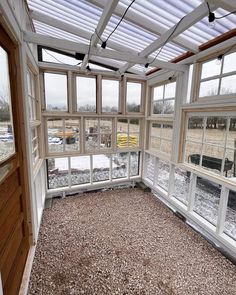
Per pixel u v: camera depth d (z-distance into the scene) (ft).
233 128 6.77
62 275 5.92
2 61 4.49
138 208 10.43
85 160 12.17
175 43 7.26
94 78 11.10
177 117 9.43
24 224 6.06
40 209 8.97
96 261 6.54
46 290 5.40
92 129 11.79
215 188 8.25
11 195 4.79
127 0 5.38
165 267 6.34
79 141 11.59
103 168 12.87
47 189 11.36
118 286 5.60
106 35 8.09
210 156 7.89
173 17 6.00
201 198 8.98
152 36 7.71
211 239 7.86
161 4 5.45
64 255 6.77
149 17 6.08
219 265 6.47
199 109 7.97
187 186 9.77
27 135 6.08
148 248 7.25
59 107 10.71
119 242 7.56
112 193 12.41
